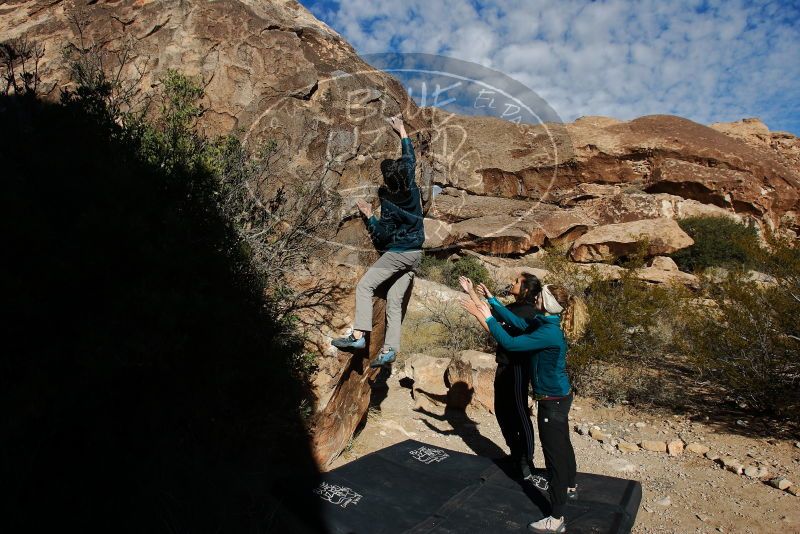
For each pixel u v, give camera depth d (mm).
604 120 28953
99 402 2613
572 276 8898
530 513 3883
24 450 2600
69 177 2869
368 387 5426
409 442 5219
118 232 2738
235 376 3279
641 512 4469
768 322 6770
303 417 4230
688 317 8008
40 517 2711
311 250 4375
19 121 3252
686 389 7480
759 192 25688
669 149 26219
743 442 5742
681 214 24344
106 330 2576
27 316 2492
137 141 3512
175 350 2695
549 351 3764
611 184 26812
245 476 3957
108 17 4883
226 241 3498
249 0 5141
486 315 3938
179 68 4711
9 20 5004
